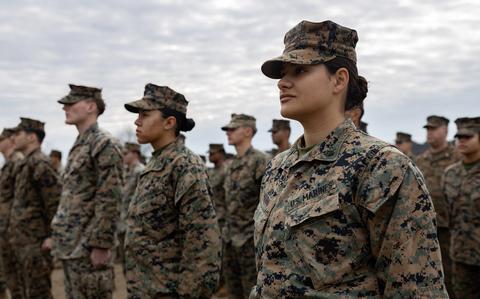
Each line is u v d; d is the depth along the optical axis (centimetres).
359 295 165
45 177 600
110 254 457
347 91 192
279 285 176
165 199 360
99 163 454
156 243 358
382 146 172
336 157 178
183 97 390
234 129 664
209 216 353
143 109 373
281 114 191
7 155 777
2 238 703
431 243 163
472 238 568
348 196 169
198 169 361
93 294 446
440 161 798
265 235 188
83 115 475
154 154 382
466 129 582
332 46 186
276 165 208
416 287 158
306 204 177
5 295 841
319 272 168
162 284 353
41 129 620
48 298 607
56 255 463
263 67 194
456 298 590
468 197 575
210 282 347
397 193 163
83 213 457
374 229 166
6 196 709
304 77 185
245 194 647
